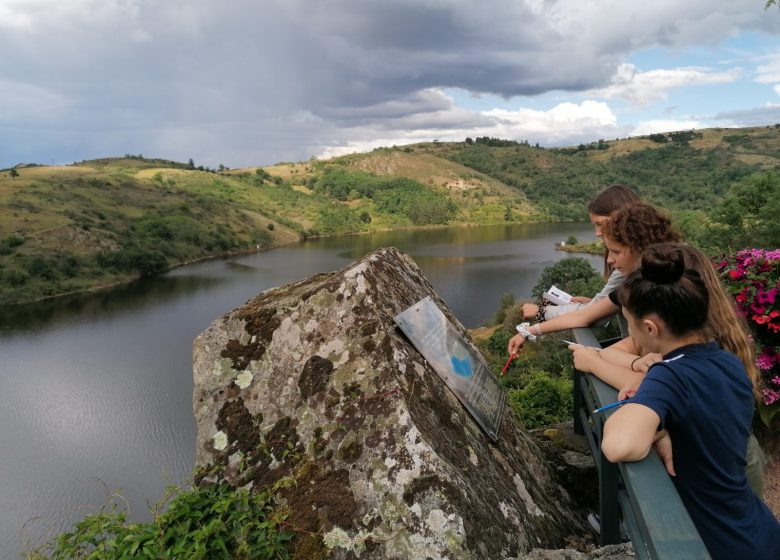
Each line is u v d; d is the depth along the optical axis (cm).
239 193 18450
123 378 4769
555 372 2211
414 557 200
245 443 244
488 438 273
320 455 229
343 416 233
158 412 4131
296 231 15112
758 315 314
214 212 13862
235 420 250
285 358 255
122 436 3791
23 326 6341
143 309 7062
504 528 226
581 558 214
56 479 3250
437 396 253
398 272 323
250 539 213
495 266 9381
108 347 5588
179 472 3331
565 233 15150
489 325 5356
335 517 213
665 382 147
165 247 10469
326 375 245
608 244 236
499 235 14875
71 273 8375
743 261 346
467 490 217
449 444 236
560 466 331
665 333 156
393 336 253
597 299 266
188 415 4097
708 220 1858
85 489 3148
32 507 2975
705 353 154
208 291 8050
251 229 13700
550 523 262
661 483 137
